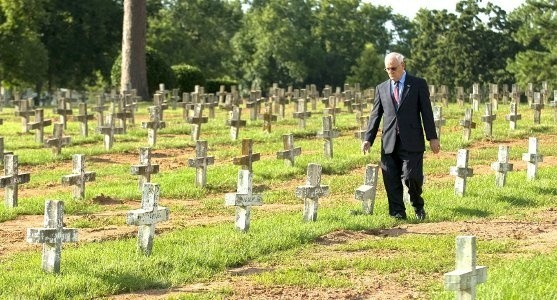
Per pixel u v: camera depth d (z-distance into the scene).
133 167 22.28
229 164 27.11
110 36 89.88
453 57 104.19
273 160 27.55
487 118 32.94
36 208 20.17
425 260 14.03
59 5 87.19
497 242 15.46
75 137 34.00
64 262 13.93
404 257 14.41
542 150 30.09
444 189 21.83
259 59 120.12
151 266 13.55
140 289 12.76
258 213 19.25
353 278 13.19
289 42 119.44
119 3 90.81
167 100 56.50
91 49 88.69
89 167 27.62
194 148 31.84
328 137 27.59
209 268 13.71
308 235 15.84
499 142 32.28
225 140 32.53
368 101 44.06
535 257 13.80
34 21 75.75
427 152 29.42
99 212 20.16
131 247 15.06
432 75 105.69
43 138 32.72
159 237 16.06
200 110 32.53
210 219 19.00
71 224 18.27
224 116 42.59
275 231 15.98
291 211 19.55
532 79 77.06
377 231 16.75
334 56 125.56
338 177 24.83
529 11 79.94
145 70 56.59
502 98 52.84
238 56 120.44
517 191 21.00
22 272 13.41
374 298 12.12
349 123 37.34
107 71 89.00
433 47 107.62
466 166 20.47
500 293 11.27
